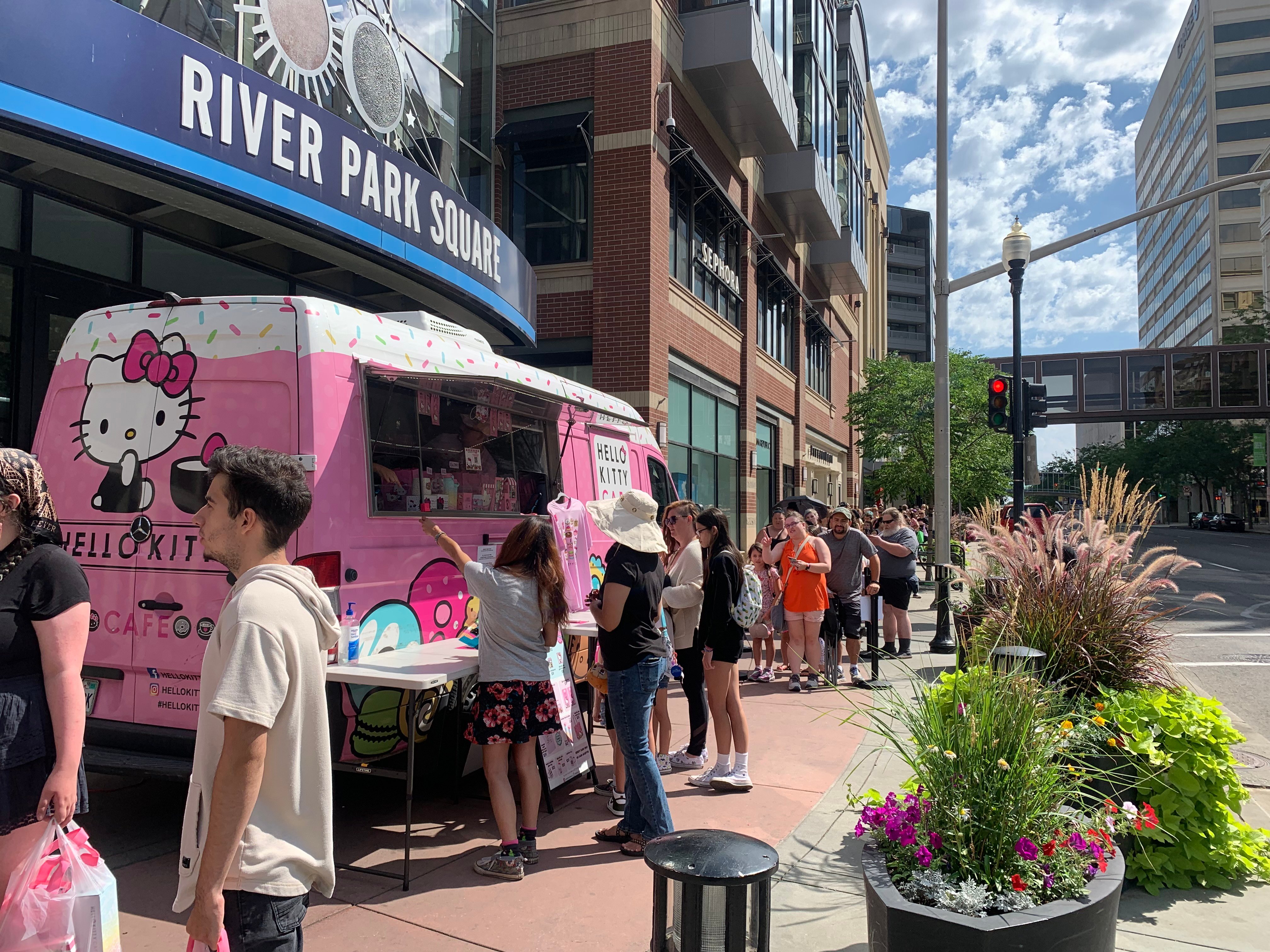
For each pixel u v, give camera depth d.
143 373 4.71
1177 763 4.29
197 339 4.62
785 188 20.47
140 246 7.87
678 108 15.00
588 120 14.09
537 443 6.63
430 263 9.06
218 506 2.20
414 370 5.14
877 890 2.91
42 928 2.29
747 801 5.47
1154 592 5.29
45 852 2.41
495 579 4.45
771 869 2.57
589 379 13.99
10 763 2.56
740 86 15.65
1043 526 5.39
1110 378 49.88
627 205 13.79
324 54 8.55
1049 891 2.94
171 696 4.47
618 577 4.49
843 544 9.02
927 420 20.69
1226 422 72.31
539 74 14.48
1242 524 66.12
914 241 107.06
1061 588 5.00
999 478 20.70
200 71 6.40
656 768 4.52
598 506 4.76
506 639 4.43
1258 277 96.06
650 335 13.62
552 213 14.35
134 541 4.60
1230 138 98.31
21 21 5.25
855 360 36.75
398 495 4.98
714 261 17.48
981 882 3.00
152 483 4.60
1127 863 4.25
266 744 2.02
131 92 5.91
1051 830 3.17
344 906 3.94
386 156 8.38
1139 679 4.80
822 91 22.14
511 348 13.81
